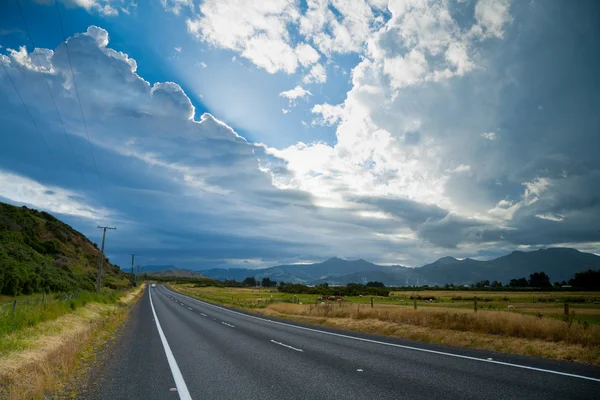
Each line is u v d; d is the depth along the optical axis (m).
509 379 7.75
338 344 13.70
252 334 17.23
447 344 13.41
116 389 7.62
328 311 26.91
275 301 58.34
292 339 15.34
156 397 7.02
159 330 19.09
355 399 6.61
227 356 11.38
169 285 176.50
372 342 14.16
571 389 6.91
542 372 8.37
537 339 12.66
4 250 46.75
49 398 7.01
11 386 7.35
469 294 119.44
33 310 18.16
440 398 6.53
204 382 8.09
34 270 46.44
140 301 52.62
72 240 99.06
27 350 11.61
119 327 20.69
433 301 80.12
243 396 6.98
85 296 33.81
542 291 145.38
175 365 10.05
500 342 12.48
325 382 7.89
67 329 17.78
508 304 65.06
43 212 103.88
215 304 49.94
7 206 81.56
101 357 11.45
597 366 9.02
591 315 35.41
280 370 9.20
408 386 7.39
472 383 7.48
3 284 36.19
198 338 15.88
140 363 10.44
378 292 119.94
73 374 9.00
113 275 127.31
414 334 15.54
